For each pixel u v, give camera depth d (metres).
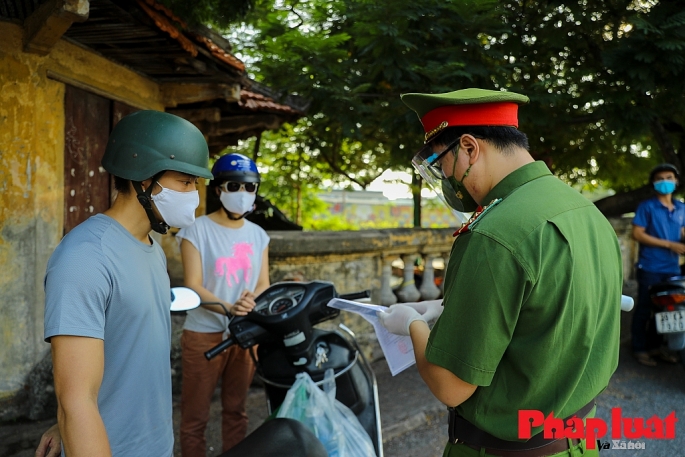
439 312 1.84
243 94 6.93
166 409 1.71
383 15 4.93
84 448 1.32
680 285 4.49
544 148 7.32
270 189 11.37
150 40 4.36
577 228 1.43
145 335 1.58
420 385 4.34
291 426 1.89
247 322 2.39
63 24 3.45
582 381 1.47
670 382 4.59
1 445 3.37
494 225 1.38
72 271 1.42
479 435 1.55
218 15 4.62
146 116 1.63
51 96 4.06
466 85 5.15
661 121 6.55
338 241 4.39
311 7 6.45
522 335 1.40
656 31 4.54
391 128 5.63
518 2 5.93
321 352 2.48
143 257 1.61
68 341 1.38
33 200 3.89
